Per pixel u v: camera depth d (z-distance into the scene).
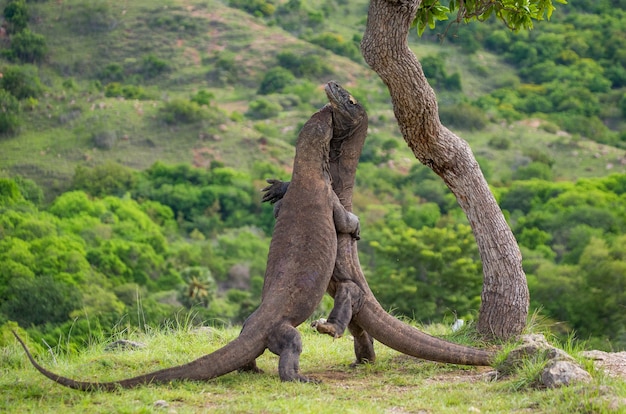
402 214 144.62
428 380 17.06
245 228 156.50
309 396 15.20
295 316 16.73
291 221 17.31
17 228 118.56
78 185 171.38
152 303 92.69
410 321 26.75
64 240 109.31
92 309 86.12
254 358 16.56
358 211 150.75
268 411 13.87
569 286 84.62
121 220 143.38
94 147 193.75
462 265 82.62
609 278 83.94
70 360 20.92
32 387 16.61
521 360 16.33
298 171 17.62
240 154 192.38
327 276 17.09
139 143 194.75
